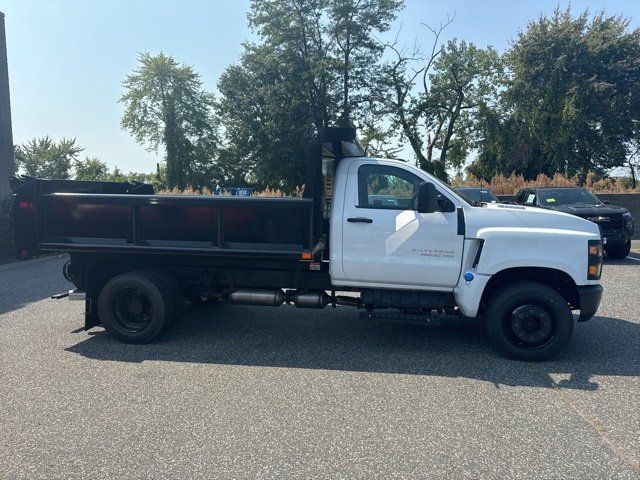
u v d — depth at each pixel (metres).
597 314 7.58
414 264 5.77
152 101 61.09
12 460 3.54
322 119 42.34
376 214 5.84
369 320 7.30
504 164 40.53
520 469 3.44
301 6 42.25
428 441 3.81
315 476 3.35
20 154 42.84
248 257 5.91
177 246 6.04
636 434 3.92
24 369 5.30
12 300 8.67
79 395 4.64
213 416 4.21
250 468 3.44
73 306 8.20
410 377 5.11
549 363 5.52
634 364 5.47
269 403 4.48
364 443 3.78
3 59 17.19
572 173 34.81
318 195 5.76
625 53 34.59
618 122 33.72
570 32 34.91
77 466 3.47
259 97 42.94
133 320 6.23
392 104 43.25
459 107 43.12
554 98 35.09
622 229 12.71
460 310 5.89
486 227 5.68
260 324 7.09
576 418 4.19
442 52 43.34
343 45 42.94
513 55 36.50
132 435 3.89
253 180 53.19
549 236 5.53
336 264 5.93
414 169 5.91
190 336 6.52
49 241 6.22
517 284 5.63
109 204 6.11
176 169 60.25
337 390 4.77
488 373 5.22
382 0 41.75
